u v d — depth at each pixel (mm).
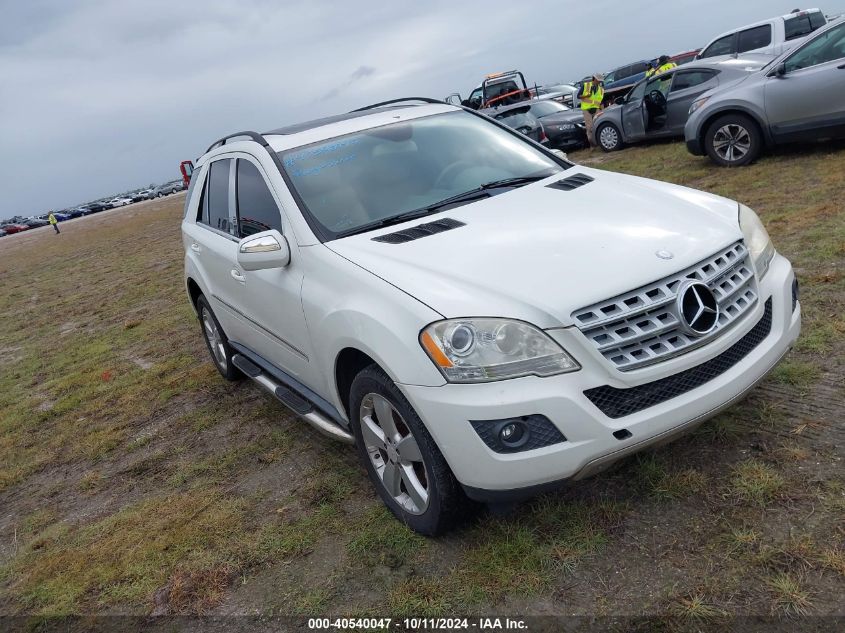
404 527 3014
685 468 2912
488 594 2502
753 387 2652
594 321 2377
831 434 2922
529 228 2914
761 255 2916
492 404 2361
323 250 3188
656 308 2453
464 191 3604
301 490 3602
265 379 4312
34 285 17078
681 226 2816
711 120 8891
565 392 2344
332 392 3223
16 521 4176
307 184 3578
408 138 3957
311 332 3205
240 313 4332
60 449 5184
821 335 3771
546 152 4133
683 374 2477
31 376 7695
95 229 38531
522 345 2379
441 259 2768
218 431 4719
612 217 2941
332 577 2832
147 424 5215
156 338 7887
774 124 8227
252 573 2998
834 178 6934
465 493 2615
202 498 3775
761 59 11680
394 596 2617
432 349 2463
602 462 2396
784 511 2559
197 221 5074
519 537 2713
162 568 3193
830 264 4730
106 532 3676
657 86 12758
